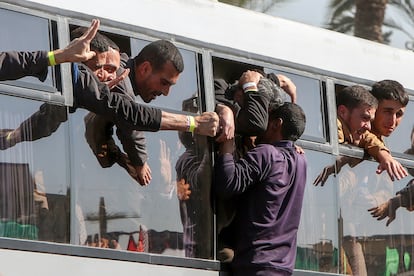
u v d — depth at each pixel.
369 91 15.54
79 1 12.53
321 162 14.67
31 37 12.06
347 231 14.95
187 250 13.19
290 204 13.60
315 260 14.51
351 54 15.45
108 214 12.51
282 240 13.48
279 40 14.54
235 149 13.77
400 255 15.61
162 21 13.29
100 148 12.49
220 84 13.76
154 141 12.99
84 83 12.27
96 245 12.37
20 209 11.82
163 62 12.70
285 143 13.75
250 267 13.30
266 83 13.70
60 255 11.97
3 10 11.88
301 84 14.68
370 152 15.23
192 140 13.34
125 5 12.95
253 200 13.45
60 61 11.66
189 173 13.28
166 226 13.02
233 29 14.02
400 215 15.68
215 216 13.48
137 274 12.62
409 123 16.11
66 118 12.22
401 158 15.86
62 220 12.12
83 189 12.32
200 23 13.67
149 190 12.91
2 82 11.75
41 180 11.99
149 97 12.91
